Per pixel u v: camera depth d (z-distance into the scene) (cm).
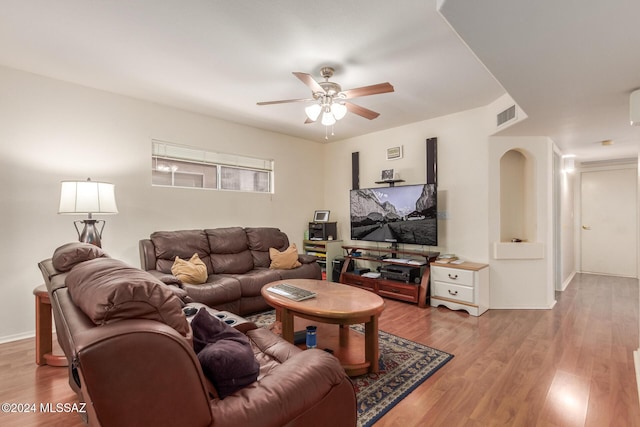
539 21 151
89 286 107
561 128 338
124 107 342
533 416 175
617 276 566
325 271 495
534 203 380
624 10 141
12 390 201
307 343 235
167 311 100
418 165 434
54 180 301
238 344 129
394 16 200
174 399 86
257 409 102
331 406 121
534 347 263
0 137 275
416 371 223
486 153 374
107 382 77
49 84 297
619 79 216
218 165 430
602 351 255
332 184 557
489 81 301
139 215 355
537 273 374
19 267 285
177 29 216
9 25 212
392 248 453
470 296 350
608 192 576
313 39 228
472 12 144
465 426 167
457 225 400
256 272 373
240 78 296
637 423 169
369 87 246
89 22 209
